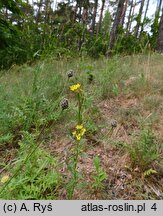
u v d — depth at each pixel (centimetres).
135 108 287
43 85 308
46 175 179
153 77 376
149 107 290
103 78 345
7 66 635
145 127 249
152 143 218
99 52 604
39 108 271
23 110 256
